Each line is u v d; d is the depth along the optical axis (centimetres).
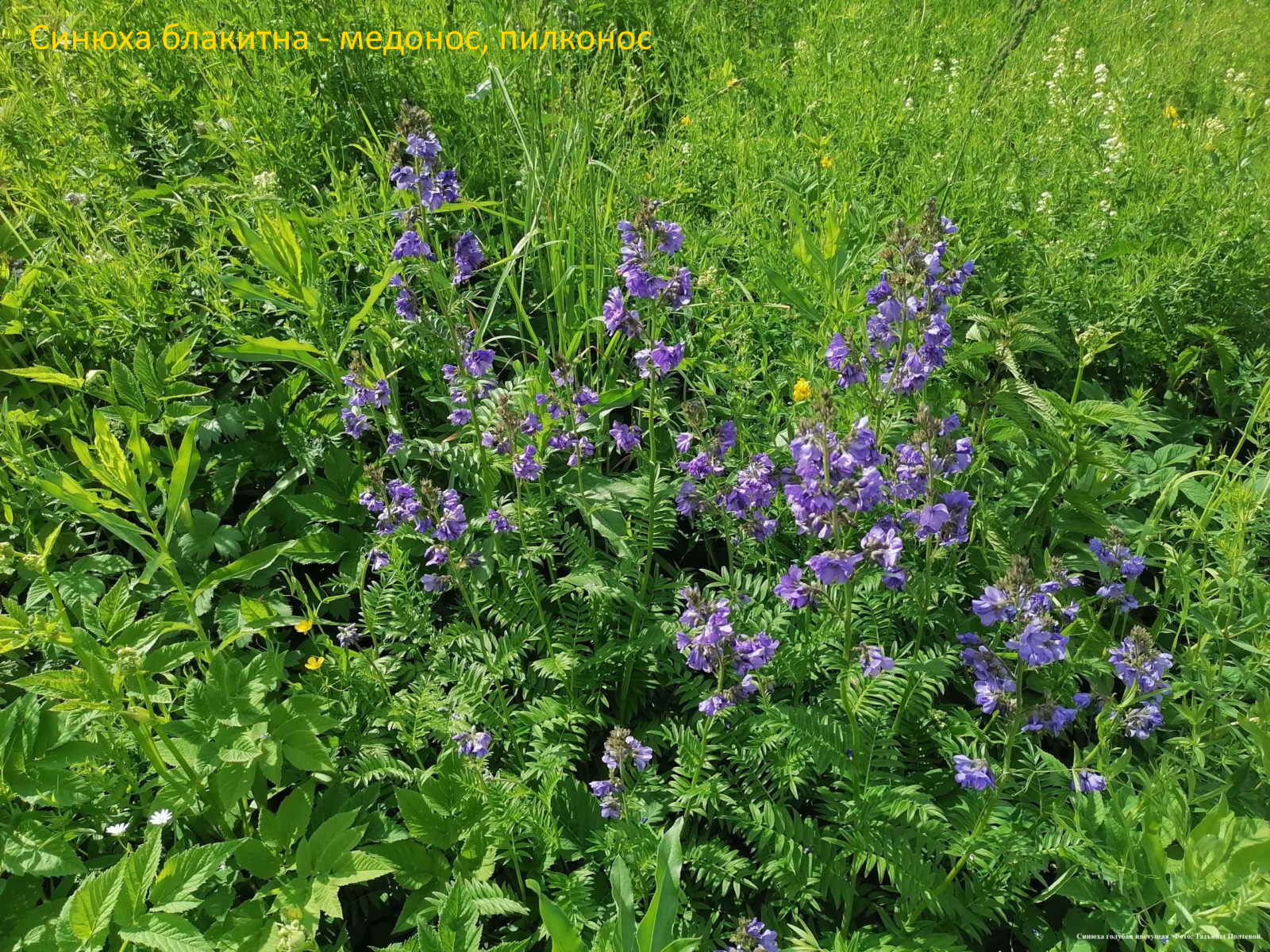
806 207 95
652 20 142
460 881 47
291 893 52
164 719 54
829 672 66
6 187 88
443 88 110
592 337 90
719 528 75
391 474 79
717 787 57
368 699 64
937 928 55
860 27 157
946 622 71
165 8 117
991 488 81
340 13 108
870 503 50
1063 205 107
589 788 63
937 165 108
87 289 80
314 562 75
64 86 100
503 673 66
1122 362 95
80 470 77
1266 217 105
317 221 81
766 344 87
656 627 68
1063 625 68
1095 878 55
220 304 81
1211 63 183
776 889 57
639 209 61
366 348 83
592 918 55
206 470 79
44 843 51
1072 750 68
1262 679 67
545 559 76
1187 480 79
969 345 76
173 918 46
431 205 67
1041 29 180
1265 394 74
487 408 75
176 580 58
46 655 66
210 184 86
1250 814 60
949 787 62
